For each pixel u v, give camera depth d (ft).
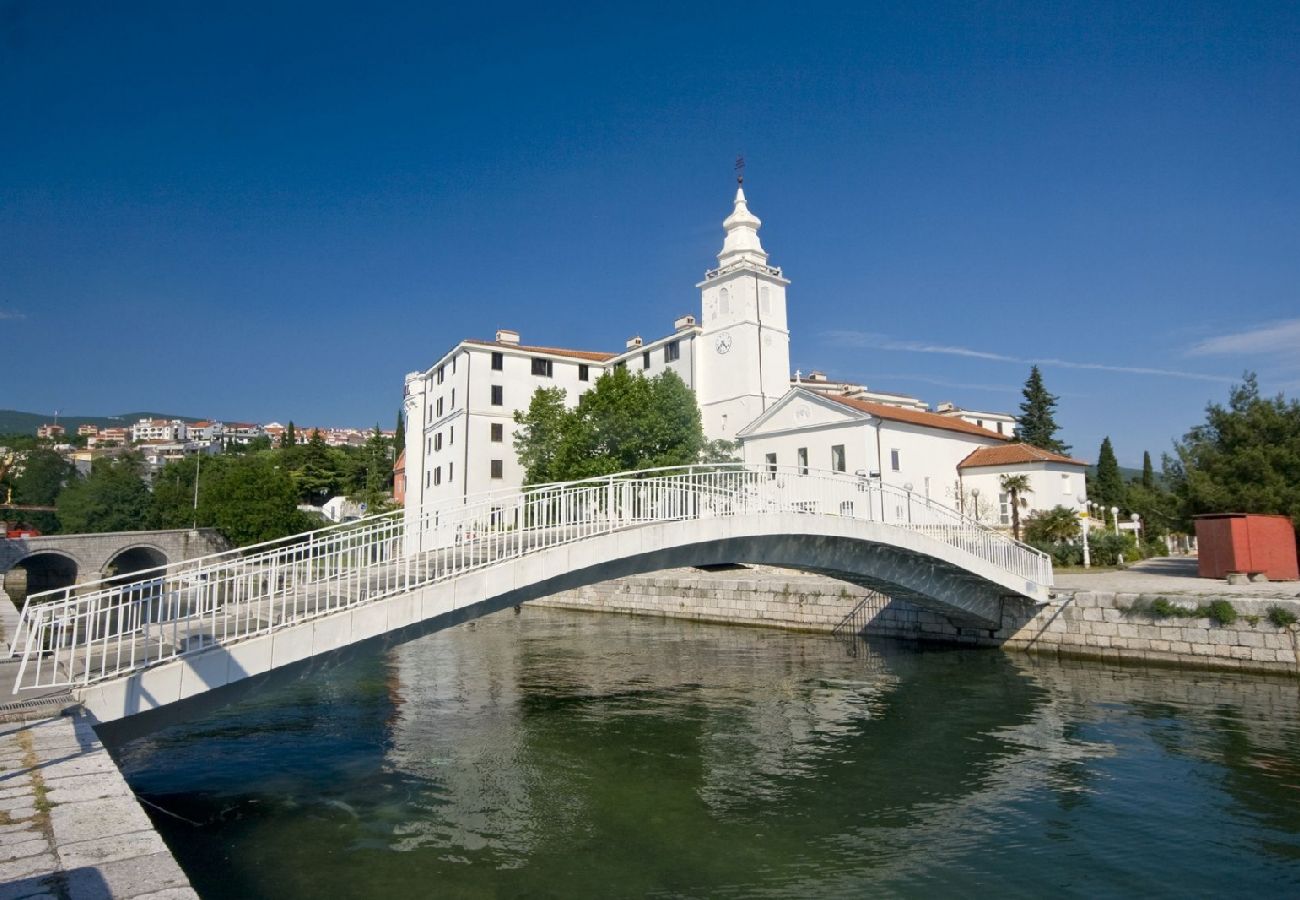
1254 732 48.96
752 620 107.14
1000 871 31.71
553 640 98.07
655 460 126.21
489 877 31.40
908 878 31.24
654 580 122.31
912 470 133.80
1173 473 108.17
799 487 75.25
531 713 59.47
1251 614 64.03
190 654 33.58
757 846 34.55
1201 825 35.68
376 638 41.37
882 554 71.00
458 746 50.47
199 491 218.59
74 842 16.21
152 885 14.12
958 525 76.28
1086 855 32.99
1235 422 101.09
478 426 172.45
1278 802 37.99
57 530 228.22
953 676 70.03
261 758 47.80
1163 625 69.21
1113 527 137.08
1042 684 65.05
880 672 73.26
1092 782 41.65
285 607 37.47
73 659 30.45
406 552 48.93
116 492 208.33
